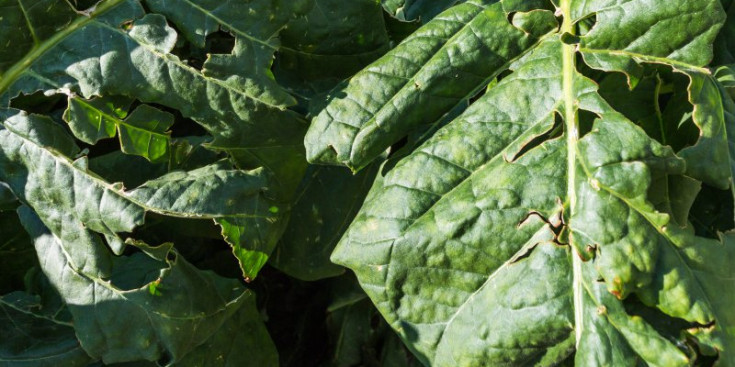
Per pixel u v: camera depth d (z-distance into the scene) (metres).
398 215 1.12
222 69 1.14
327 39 1.17
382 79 1.14
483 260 1.10
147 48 1.13
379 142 1.14
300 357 1.30
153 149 1.15
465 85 1.15
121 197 1.12
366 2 1.16
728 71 1.16
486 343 1.09
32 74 1.13
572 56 1.13
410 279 1.11
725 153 1.10
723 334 1.07
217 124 1.14
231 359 1.19
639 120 1.14
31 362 1.15
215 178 1.14
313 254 1.22
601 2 1.13
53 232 1.14
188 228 1.22
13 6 1.12
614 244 1.07
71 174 1.13
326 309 1.30
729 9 1.20
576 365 1.08
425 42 1.15
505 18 1.15
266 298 1.29
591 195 1.08
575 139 1.10
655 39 1.12
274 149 1.17
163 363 1.15
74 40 1.13
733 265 1.09
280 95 1.14
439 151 1.12
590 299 1.08
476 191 1.11
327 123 1.14
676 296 1.07
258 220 1.15
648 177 1.08
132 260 1.17
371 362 1.29
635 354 1.07
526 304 1.09
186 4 1.14
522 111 1.12
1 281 1.20
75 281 1.14
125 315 1.14
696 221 1.13
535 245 1.09
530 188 1.10
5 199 1.15
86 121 1.13
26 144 1.14
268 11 1.15
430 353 1.11
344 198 1.22
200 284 1.16
